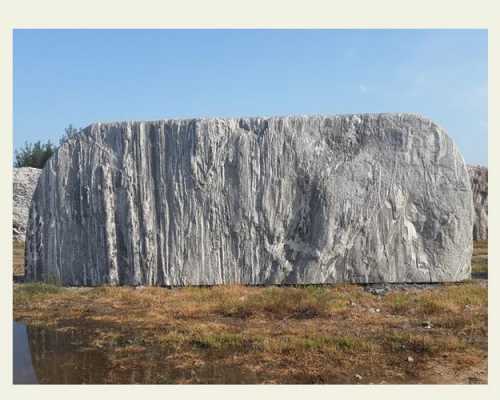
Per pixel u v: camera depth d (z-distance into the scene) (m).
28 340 6.40
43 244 9.68
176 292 8.72
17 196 16.19
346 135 9.09
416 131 8.95
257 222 9.12
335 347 5.89
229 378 5.19
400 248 8.88
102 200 9.45
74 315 7.46
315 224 8.99
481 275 9.38
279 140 9.16
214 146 9.23
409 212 8.91
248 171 9.17
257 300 7.78
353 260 8.92
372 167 8.96
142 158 9.40
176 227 9.27
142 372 5.37
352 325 6.71
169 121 9.39
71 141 9.66
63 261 9.59
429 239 8.87
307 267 8.95
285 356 5.72
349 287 8.59
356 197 8.94
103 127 9.58
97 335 6.56
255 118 9.27
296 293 8.14
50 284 9.23
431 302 7.38
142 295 8.49
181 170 9.30
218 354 5.83
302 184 9.08
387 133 9.01
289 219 9.10
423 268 8.84
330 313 7.20
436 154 8.91
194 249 9.24
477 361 5.52
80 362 5.67
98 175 9.49
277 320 7.02
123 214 9.43
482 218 14.48
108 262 9.38
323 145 9.12
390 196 8.91
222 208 9.21
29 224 9.74
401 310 7.30
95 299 8.34
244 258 9.15
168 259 9.29
